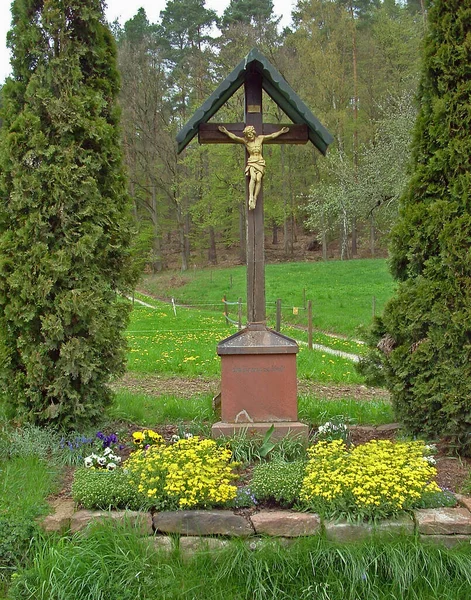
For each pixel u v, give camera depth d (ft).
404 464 13.26
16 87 18.22
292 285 79.97
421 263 17.25
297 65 102.37
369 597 10.93
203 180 110.63
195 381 30.37
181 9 132.36
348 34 107.55
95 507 12.75
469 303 15.66
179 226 120.26
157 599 10.80
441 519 12.04
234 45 100.89
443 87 16.65
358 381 30.45
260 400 17.42
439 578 11.22
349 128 104.63
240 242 127.03
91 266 18.15
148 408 22.02
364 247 125.90
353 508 12.25
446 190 16.72
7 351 17.79
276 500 12.91
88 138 18.16
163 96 115.44
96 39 18.90
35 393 17.54
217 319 60.90
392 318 17.35
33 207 17.47
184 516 12.14
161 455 13.51
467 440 16.10
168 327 54.95
